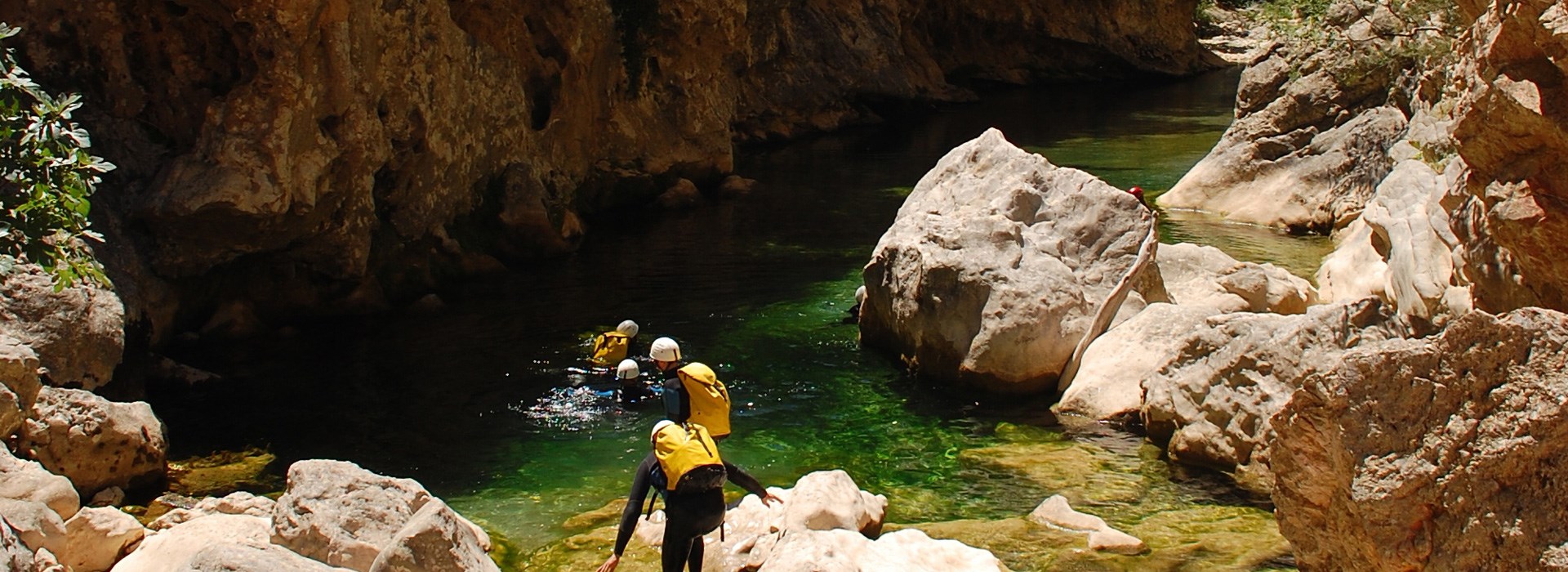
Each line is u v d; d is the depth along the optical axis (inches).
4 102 305.9
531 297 601.3
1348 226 702.5
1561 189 293.7
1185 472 376.8
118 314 415.8
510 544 330.6
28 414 343.0
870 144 1141.1
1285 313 512.4
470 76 653.9
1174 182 915.4
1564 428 195.5
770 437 417.4
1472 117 311.3
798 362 498.3
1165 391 397.4
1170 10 1758.1
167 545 285.7
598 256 690.2
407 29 585.0
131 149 506.3
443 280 625.3
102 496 352.8
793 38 1220.5
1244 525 332.5
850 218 799.7
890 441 412.8
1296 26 803.4
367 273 580.1
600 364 491.2
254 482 380.2
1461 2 379.2
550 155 749.3
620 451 406.3
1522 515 197.0
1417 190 487.8
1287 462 224.8
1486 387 201.9
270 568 202.7
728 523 322.3
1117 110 1360.7
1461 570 199.8
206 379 472.1
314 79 513.0
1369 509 205.5
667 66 878.4
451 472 388.8
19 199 311.3
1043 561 308.0
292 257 546.6
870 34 1300.4
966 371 458.9
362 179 556.1
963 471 385.1
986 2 1604.3
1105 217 498.9
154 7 505.7
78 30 506.9
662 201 831.1
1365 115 741.9
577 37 746.2
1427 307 400.8
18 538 238.5
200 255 500.7
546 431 425.1
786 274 649.0
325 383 474.3
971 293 462.0
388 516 286.4
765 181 944.9
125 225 486.9
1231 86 1610.5
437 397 458.9
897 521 344.8
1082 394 434.9
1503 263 337.7
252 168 488.7
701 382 298.0
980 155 537.6
